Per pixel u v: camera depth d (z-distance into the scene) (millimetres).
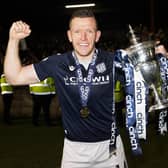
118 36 25500
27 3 30359
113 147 3066
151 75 3014
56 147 7582
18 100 11203
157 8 26297
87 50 2922
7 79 3033
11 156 7020
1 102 11383
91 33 2918
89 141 3039
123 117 8297
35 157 6898
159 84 3045
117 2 31125
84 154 3057
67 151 3104
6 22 29828
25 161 6664
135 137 3066
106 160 3076
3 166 6414
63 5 30781
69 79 2977
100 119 3006
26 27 2920
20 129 9516
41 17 32594
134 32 3057
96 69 2969
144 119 3055
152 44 3041
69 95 2994
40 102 9672
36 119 9852
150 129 8562
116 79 3010
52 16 32875
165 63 3061
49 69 3014
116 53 3031
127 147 7320
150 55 3023
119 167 3119
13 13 30156
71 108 3010
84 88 2963
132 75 3025
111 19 33562
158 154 6898
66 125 3061
